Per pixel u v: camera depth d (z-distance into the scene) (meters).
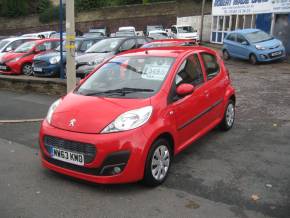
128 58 6.04
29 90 11.04
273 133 7.08
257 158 5.80
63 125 4.74
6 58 14.43
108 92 5.28
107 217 4.09
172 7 41.47
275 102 9.72
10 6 48.34
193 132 5.76
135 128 4.51
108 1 48.09
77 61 11.72
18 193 4.65
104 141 4.39
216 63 6.91
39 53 14.34
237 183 4.92
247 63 19.20
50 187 4.80
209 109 6.22
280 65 17.78
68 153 4.62
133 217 4.09
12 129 7.46
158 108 4.86
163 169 4.93
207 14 35.16
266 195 4.59
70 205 4.35
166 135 4.98
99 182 4.48
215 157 5.86
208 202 4.41
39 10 49.12
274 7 22.12
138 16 43.09
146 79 5.39
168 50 6.14
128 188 4.77
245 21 25.62
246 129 7.36
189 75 5.79
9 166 5.51
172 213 4.17
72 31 9.02
